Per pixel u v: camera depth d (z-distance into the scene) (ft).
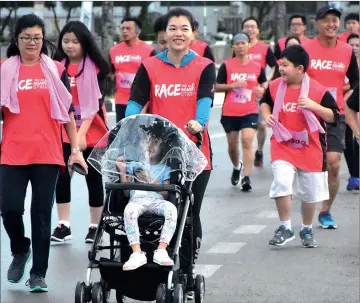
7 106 30.91
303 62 37.52
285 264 35.96
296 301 30.68
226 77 55.98
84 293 25.62
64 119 31.40
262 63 63.41
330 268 35.22
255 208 48.75
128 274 25.77
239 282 33.30
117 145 27.22
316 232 42.06
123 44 53.01
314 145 37.88
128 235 25.68
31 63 31.24
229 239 40.98
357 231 42.19
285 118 37.83
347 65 44.91
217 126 92.53
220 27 146.00
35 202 31.42
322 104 37.73
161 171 26.96
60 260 37.17
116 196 26.86
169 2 143.84
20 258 33.09
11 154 31.22
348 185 53.47
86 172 32.55
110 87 110.22
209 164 29.89
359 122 36.06
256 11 149.28
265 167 64.85
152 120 27.20
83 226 44.27
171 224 25.79
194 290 28.02
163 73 29.86
